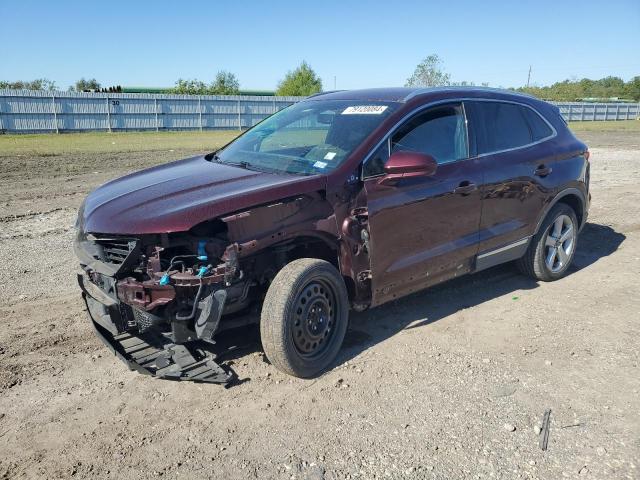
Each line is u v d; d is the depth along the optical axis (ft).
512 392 12.46
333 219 13.02
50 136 100.63
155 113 123.75
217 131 127.24
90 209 12.89
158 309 11.59
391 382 12.85
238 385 12.65
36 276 19.76
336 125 15.03
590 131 125.08
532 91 262.06
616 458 10.29
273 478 9.73
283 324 12.10
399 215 14.16
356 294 13.78
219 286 11.51
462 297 18.13
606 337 15.21
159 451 10.44
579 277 20.12
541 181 18.03
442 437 10.88
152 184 13.60
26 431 11.01
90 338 14.94
